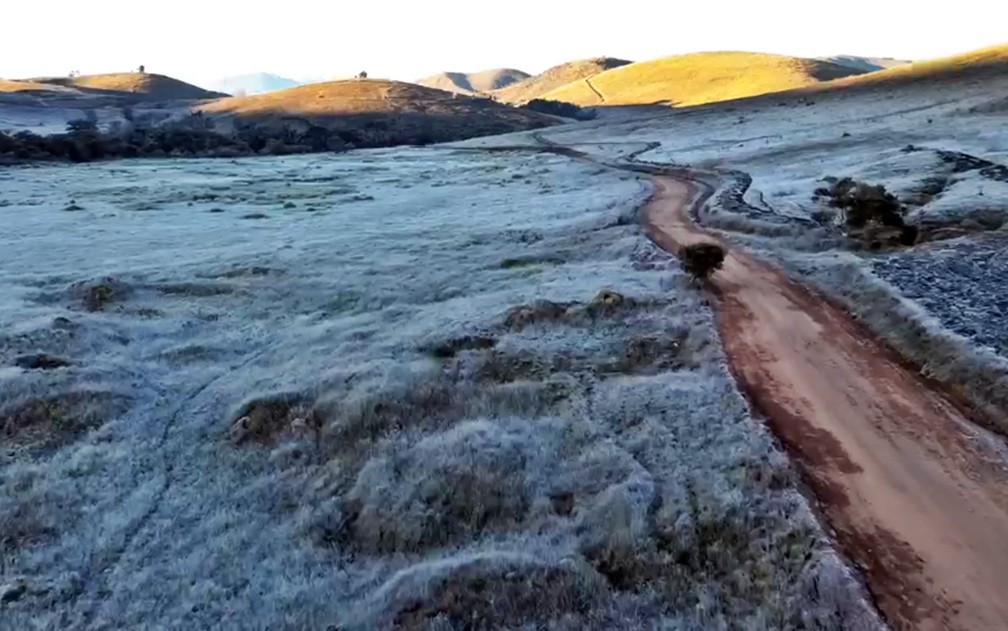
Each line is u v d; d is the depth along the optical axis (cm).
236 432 2062
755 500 1452
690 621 1188
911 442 1645
